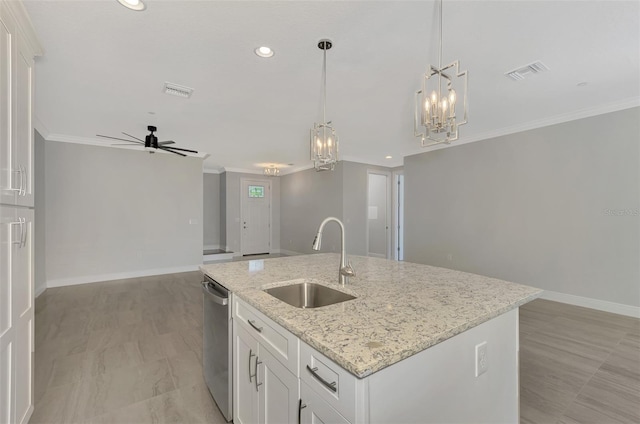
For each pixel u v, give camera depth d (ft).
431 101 5.74
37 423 5.78
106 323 10.89
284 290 5.94
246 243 28.86
